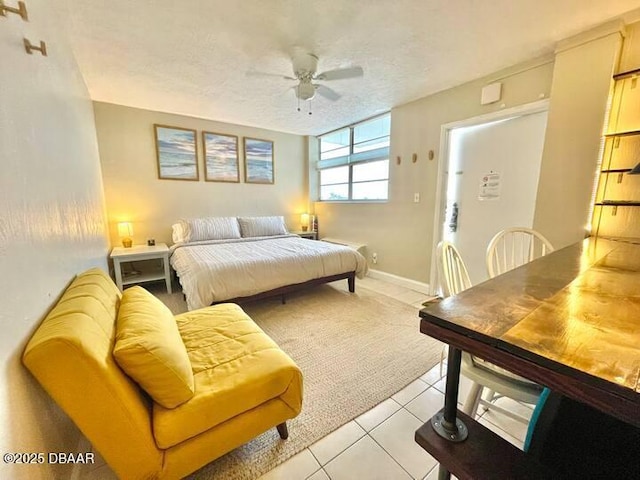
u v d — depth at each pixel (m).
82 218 1.78
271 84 2.74
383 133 3.90
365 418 1.46
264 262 2.67
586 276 1.03
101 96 3.08
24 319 0.76
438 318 0.69
